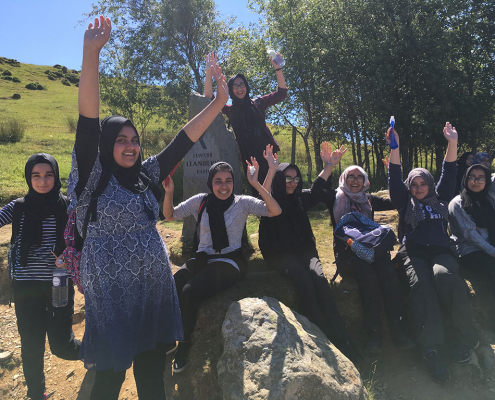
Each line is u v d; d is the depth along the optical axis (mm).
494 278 3473
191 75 13711
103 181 1886
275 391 2314
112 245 1882
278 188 3670
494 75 12477
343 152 3883
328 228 6160
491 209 3674
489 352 3195
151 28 12852
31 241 2766
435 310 3090
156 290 1994
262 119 4656
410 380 2977
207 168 5332
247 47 12320
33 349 2795
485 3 12219
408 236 3596
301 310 3311
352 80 11164
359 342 3387
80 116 1761
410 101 11297
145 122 14453
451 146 3701
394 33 11211
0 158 10594
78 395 3029
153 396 2018
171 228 6516
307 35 11320
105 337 1873
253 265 4285
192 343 3033
